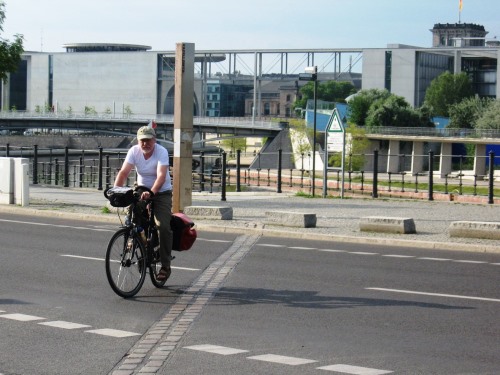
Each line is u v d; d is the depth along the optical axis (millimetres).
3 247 17562
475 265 16125
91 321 10242
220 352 8664
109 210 25500
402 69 174375
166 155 12445
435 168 123438
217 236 20828
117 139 163750
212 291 12523
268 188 48000
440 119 154625
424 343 9180
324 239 20625
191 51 25188
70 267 14812
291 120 104312
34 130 198250
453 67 186125
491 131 109875
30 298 11773
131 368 8023
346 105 152875
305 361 8297
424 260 16766
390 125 143250
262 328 9906
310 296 12164
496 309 11320
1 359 8352
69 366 8094
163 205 12453
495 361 8398
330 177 71625
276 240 20172
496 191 56250
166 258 12586
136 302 11570
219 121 145250
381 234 20969
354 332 9711
